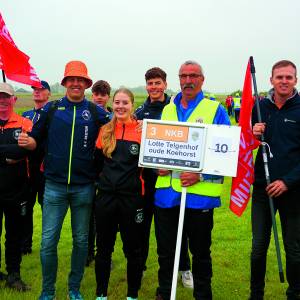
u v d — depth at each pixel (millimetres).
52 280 4770
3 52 5266
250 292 5004
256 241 4617
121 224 4578
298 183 4316
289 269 4492
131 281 4707
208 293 4383
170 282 4551
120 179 4457
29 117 6305
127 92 4508
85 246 4828
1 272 5527
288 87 4305
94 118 4719
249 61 4633
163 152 4148
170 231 4516
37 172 5836
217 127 4035
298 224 4406
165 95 5461
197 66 4344
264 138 4539
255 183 4656
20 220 5188
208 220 4328
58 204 4676
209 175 4277
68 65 4645
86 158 4668
